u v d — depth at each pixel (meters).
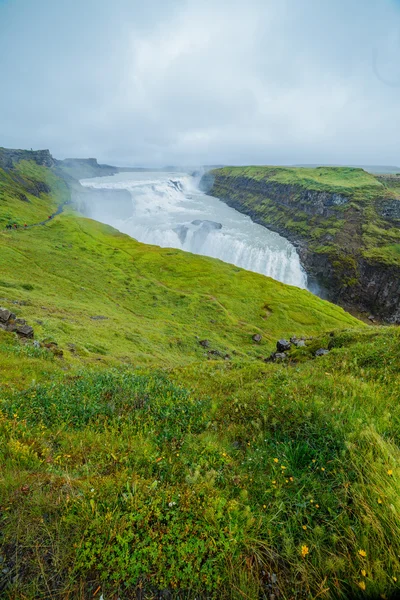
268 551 3.27
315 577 3.01
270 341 64.94
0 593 2.97
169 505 3.74
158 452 5.21
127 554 3.22
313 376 8.59
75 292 71.81
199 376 12.05
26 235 108.44
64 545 3.33
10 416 6.84
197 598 3.00
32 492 3.92
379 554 3.03
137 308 72.88
